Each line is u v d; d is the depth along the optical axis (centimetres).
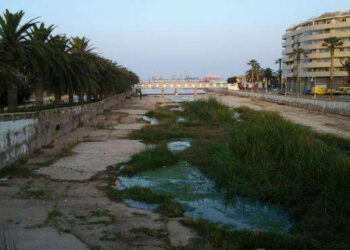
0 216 862
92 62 3891
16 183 1170
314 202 989
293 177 1199
